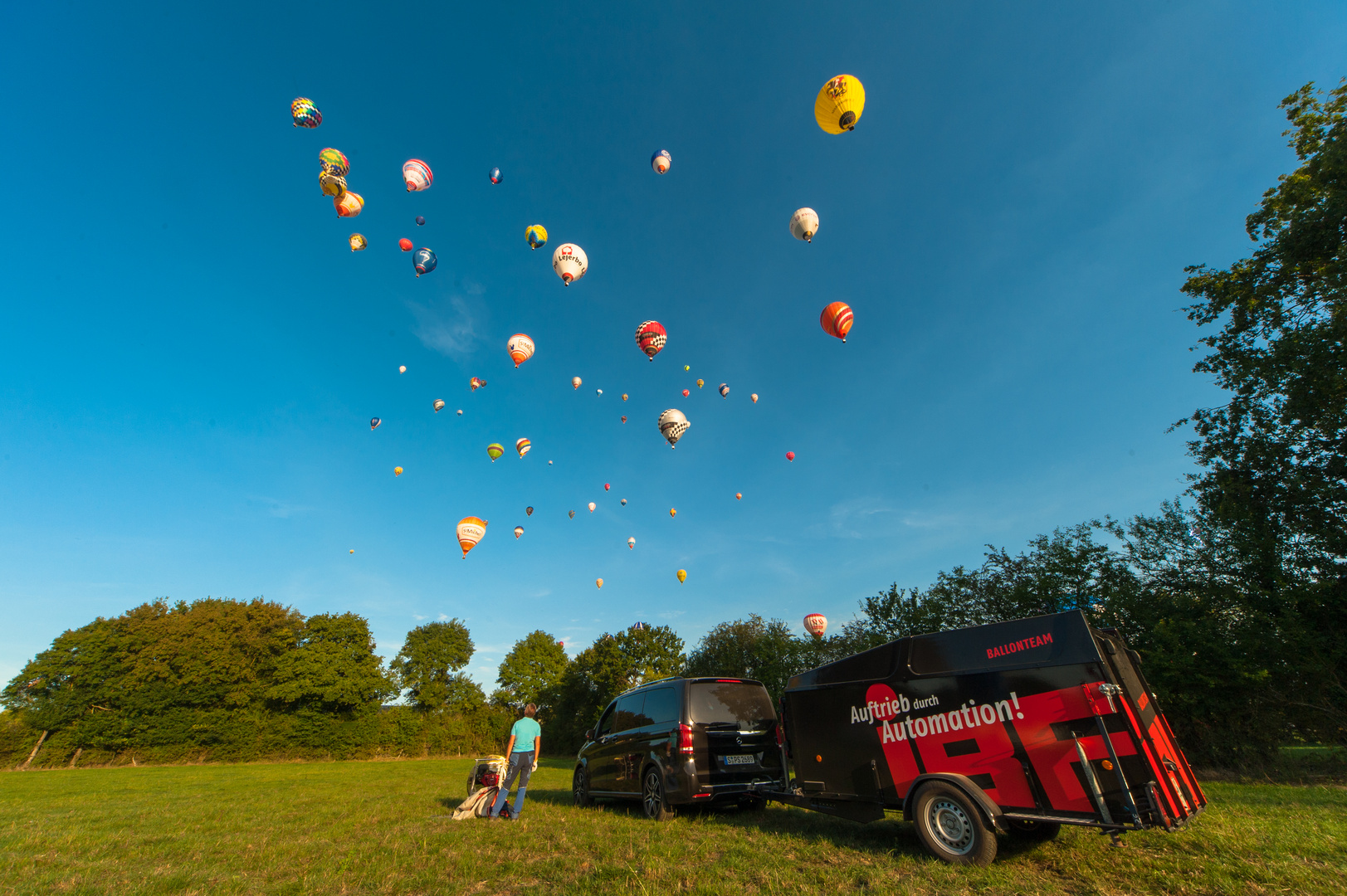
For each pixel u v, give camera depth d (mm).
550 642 51000
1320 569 13328
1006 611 16094
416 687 48062
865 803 6254
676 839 6520
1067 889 4383
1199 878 4242
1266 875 4145
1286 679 12227
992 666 5512
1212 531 14219
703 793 7543
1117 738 4723
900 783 5930
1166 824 4422
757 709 8680
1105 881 4395
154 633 38875
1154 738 5016
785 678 21031
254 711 39844
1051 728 5039
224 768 30312
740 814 8289
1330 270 14609
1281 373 15219
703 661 28828
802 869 5074
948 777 5430
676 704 8227
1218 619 13242
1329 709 11992
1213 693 12289
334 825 8422
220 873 5484
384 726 42875
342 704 42656
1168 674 12547
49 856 6375
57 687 36375
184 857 6289
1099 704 4824
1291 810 6660
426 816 9250
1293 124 16531
